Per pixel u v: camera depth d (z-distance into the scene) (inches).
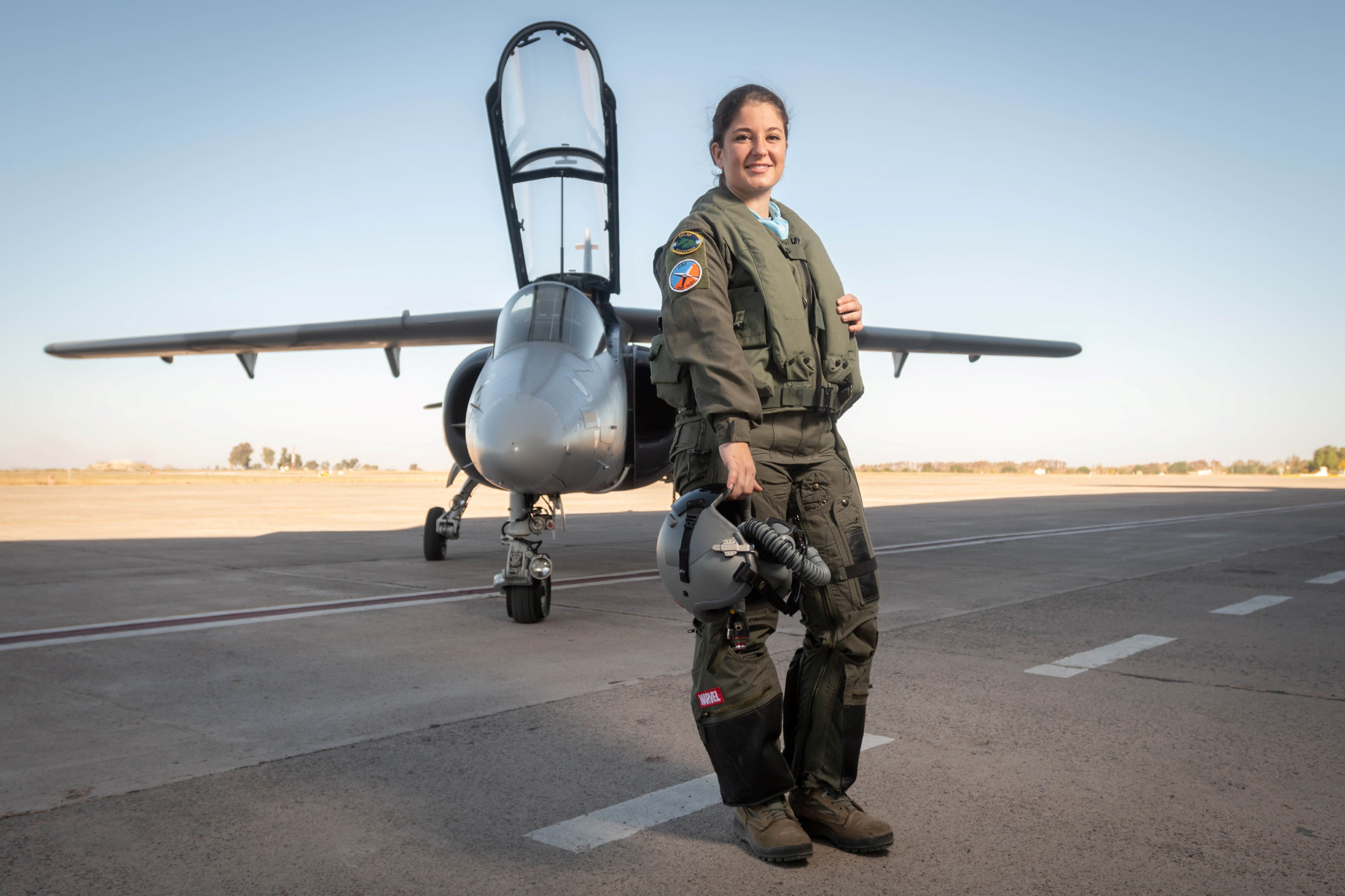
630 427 263.0
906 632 203.6
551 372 230.4
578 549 416.8
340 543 450.6
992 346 588.1
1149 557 372.2
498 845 88.2
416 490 1424.7
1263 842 88.7
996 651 182.4
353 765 112.7
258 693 150.2
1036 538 465.4
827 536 89.5
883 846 85.3
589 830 92.0
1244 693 148.3
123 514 700.7
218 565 343.3
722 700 85.0
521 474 211.0
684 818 95.3
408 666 171.5
